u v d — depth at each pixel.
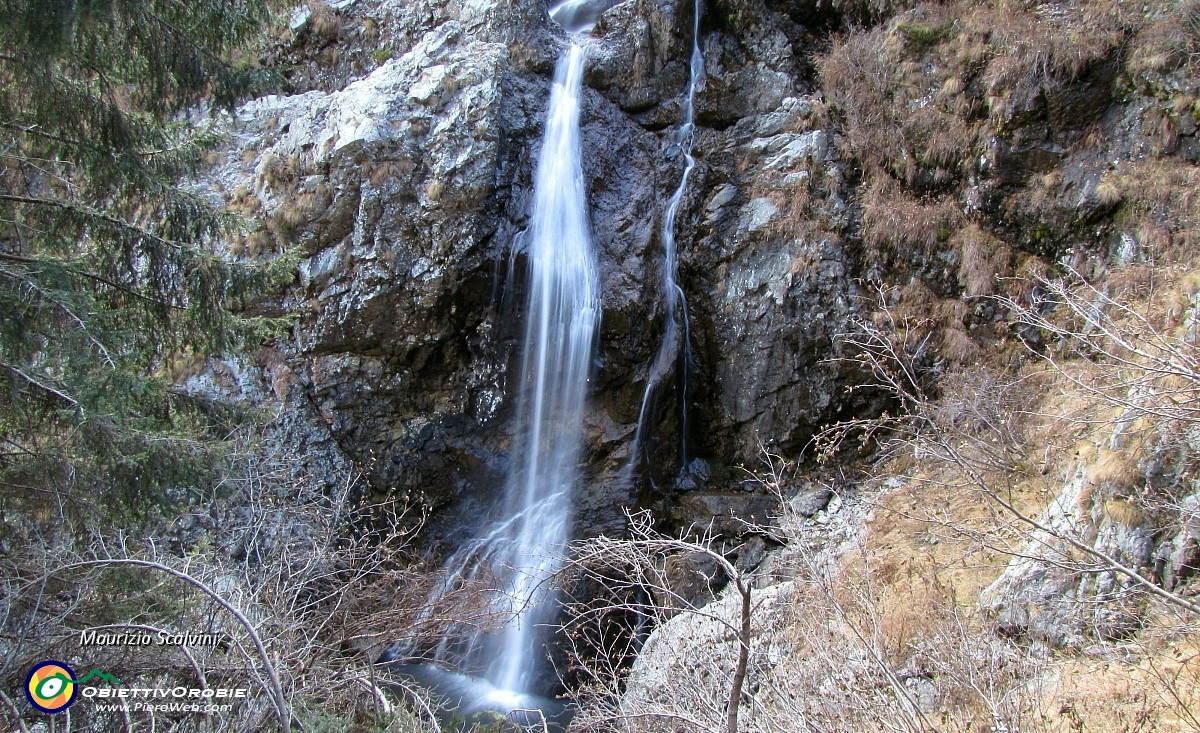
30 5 4.73
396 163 10.20
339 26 12.53
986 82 10.88
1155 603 5.26
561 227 10.91
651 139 12.00
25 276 4.82
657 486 10.88
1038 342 9.70
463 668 9.43
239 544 7.37
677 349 11.21
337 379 10.29
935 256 10.61
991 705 4.39
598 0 12.88
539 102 11.14
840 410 10.53
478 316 10.43
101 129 5.43
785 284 10.81
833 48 12.29
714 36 12.70
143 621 4.78
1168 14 10.05
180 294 5.88
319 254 10.38
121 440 4.91
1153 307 7.88
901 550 7.52
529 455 10.66
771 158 11.65
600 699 6.05
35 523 5.01
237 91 5.95
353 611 7.36
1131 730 4.55
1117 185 9.78
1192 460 5.75
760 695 5.66
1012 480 7.60
